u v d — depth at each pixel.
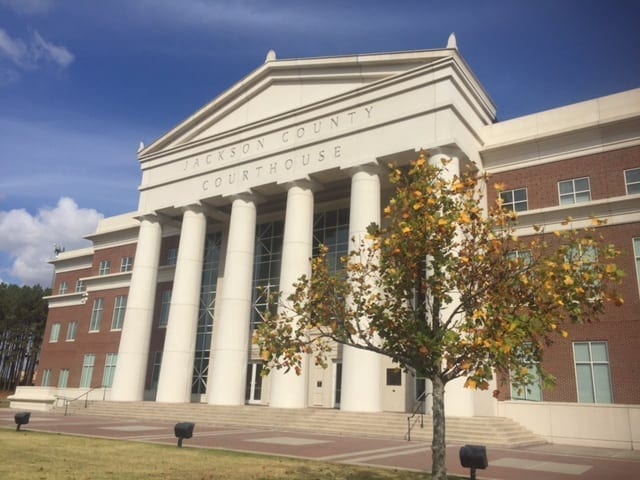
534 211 27.77
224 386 31.25
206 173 37.16
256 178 34.16
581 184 27.81
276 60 34.94
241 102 37.03
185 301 35.41
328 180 32.53
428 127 27.72
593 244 9.17
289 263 30.58
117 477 10.96
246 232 34.16
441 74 28.06
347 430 23.64
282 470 12.43
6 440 16.81
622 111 27.45
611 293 8.85
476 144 30.30
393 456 15.91
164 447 16.34
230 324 32.38
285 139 33.53
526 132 30.06
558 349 26.02
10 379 93.56
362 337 10.66
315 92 33.62
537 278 9.23
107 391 43.16
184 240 36.91
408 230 9.63
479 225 10.21
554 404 24.70
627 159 26.80
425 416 23.56
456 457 16.42
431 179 10.55
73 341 51.53
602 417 23.45
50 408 37.53
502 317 8.67
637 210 25.45
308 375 31.81
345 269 11.54
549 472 13.95
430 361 9.57
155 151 41.22
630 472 14.39
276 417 26.59
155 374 43.72
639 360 23.89
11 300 87.38
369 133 29.78
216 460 13.80
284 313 11.30
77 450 15.05
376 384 26.33
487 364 8.62
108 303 49.31
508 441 20.70
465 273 9.99
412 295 10.43
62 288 56.38
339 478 11.62
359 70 31.72
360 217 28.55
